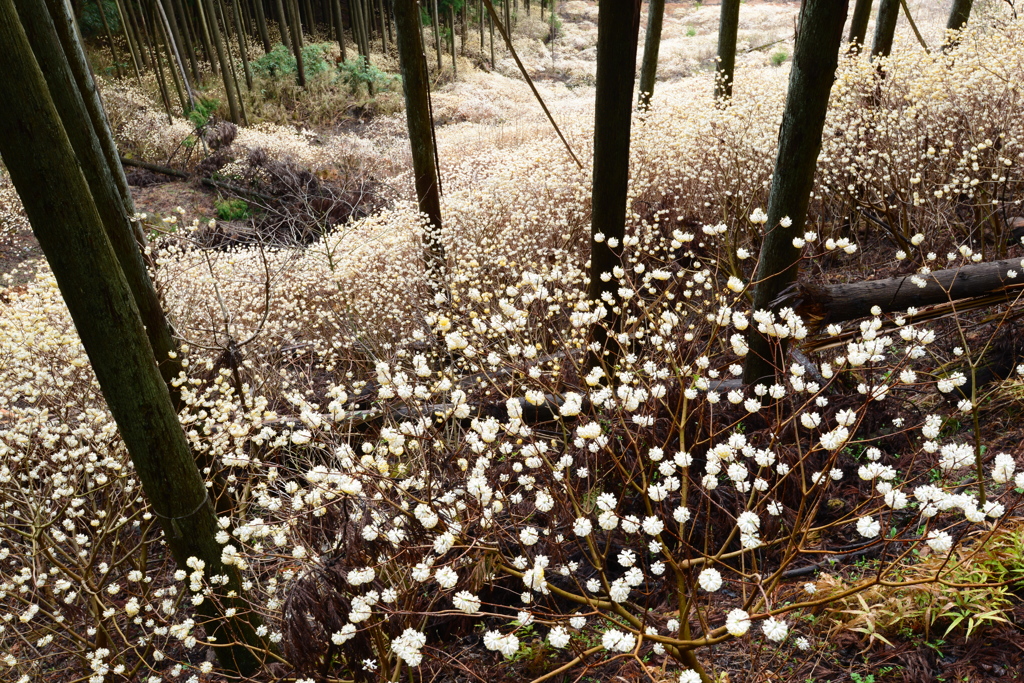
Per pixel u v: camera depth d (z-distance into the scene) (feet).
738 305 12.88
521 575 6.40
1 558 9.44
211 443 10.16
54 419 11.58
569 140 23.21
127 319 6.29
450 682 7.59
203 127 37.73
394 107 55.26
